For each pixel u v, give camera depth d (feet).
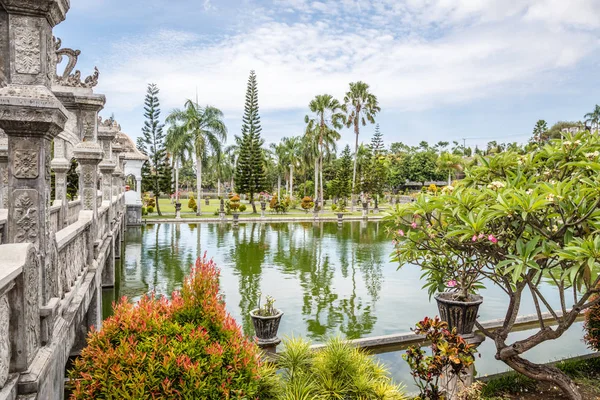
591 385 14.89
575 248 10.37
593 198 11.85
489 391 14.25
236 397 8.23
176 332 9.19
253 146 107.14
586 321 17.94
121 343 8.61
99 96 19.57
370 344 20.75
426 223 14.35
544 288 35.94
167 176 101.14
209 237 64.80
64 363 10.38
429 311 28.07
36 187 8.38
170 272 39.32
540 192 12.81
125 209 73.97
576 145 13.50
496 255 13.26
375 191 122.31
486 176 15.17
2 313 6.45
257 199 177.58
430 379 10.37
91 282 16.38
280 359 12.66
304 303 29.73
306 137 120.16
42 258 8.38
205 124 93.81
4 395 6.23
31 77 8.45
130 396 7.90
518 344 13.47
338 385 11.27
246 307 28.50
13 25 8.33
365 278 38.01
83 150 19.19
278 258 47.55
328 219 95.04
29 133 8.26
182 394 7.99
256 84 106.52
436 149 238.48
